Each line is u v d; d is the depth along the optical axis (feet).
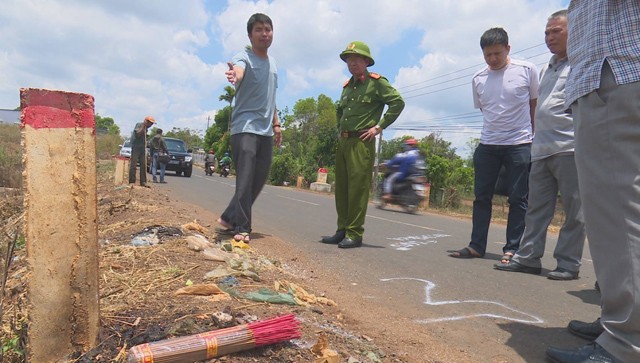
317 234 21.43
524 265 15.14
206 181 65.00
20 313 8.10
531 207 14.94
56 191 6.73
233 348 6.82
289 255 15.93
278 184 96.84
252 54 15.89
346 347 7.96
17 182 40.04
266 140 16.39
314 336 7.95
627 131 7.00
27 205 6.57
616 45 7.17
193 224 17.12
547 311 11.34
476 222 17.52
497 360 8.56
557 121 13.84
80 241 6.94
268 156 16.65
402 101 16.87
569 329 10.00
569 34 8.29
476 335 9.71
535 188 14.75
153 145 51.67
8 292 9.70
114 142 133.39
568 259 14.35
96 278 7.09
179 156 71.77
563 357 8.05
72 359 6.83
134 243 14.19
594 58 7.42
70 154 6.79
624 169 7.07
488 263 16.44
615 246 7.14
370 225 26.55
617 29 7.22
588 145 7.46
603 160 7.27
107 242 14.99
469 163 131.54
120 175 39.24
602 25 7.38
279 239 18.80
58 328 6.84
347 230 18.38
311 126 187.21
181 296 9.09
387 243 20.02
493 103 16.31
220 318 7.54
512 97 15.90
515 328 10.17
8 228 17.38
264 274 12.00
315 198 50.24
